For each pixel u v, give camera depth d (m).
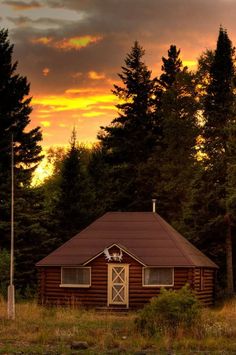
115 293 41.38
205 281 44.53
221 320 29.84
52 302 42.50
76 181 64.25
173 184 63.00
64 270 42.53
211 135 54.97
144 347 24.11
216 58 55.81
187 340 24.67
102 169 72.12
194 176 56.47
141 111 70.19
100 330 27.66
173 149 64.81
